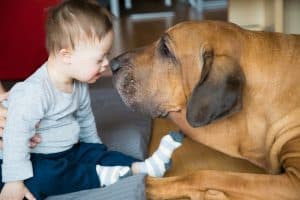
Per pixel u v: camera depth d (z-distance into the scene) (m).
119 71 1.72
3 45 2.76
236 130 1.65
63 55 1.61
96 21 1.61
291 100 1.58
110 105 2.45
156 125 2.33
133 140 2.06
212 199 1.55
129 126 2.19
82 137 1.85
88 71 1.64
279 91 1.58
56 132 1.66
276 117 1.59
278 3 3.01
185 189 1.58
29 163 1.54
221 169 1.89
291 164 1.54
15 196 1.53
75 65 1.62
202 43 1.56
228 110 1.52
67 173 1.61
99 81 2.87
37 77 1.61
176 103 1.66
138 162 1.75
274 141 1.61
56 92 1.63
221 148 1.71
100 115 2.32
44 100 1.58
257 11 3.37
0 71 2.83
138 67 1.69
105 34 1.63
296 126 1.57
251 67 1.58
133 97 1.71
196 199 1.57
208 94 1.50
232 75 1.51
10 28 2.72
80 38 1.59
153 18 4.95
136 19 4.96
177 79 1.63
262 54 1.60
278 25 3.05
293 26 3.23
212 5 5.43
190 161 1.96
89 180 1.67
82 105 1.78
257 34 1.65
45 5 2.68
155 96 1.68
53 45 1.62
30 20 2.71
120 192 1.59
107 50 1.66
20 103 1.54
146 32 4.32
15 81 2.90
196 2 5.39
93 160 1.76
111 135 2.10
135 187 1.59
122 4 5.87
